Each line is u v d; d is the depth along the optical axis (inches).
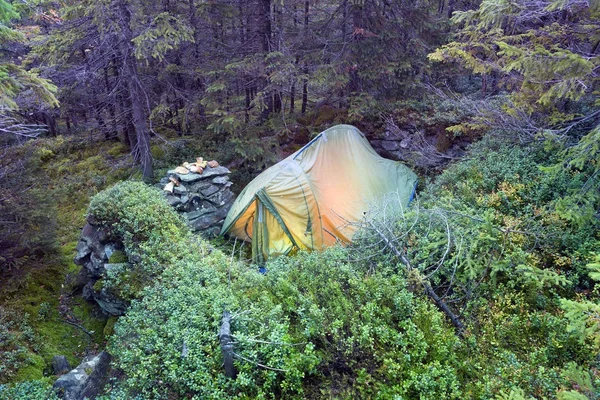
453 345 132.6
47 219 284.8
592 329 102.5
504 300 155.9
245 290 168.2
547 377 116.6
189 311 150.1
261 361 126.5
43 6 435.8
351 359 127.1
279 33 390.6
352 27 402.9
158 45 313.4
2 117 248.4
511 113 253.8
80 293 270.5
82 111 523.8
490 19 206.8
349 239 289.0
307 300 146.0
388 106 401.7
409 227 200.4
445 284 173.5
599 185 179.0
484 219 176.1
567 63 169.3
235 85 409.7
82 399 160.9
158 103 415.5
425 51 388.5
